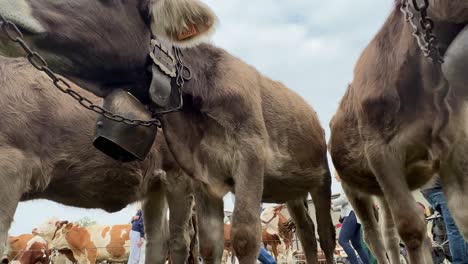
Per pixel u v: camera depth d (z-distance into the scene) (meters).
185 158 4.26
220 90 4.28
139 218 10.95
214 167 4.30
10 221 4.86
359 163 5.27
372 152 4.23
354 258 8.98
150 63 3.89
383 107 4.15
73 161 5.45
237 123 4.26
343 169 5.59
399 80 4.03
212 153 4.27
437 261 7.67
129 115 3.70
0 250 4.75
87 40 3.52
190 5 3.74
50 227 16.66
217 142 4.27
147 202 6.45
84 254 16.52
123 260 16.69
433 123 3.92
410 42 3.86
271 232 17.38
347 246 9.04
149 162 5.95
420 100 3.96
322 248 6.16
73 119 5.47
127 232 16.77
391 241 6.35
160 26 3.81
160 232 6.46
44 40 3.34
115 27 3.69
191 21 3.82
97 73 3.68
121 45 3.71
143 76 3.89
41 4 3.35
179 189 6.20
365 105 4.29
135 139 3.74
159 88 3.87
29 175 5.12
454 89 3.04
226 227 15.45
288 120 5.37
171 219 6.18
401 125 4.09
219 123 4.24
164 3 3.74
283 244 17.45
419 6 3.13
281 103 5.37
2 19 3.09
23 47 3.12
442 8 2.91
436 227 7.71
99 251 16.59
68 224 16.75
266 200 5.75
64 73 3.56
